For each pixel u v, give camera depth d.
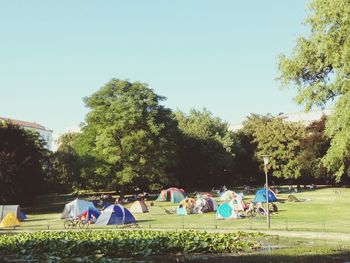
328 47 26.42
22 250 19.47
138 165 65.88
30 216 51.66
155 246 20.09
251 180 98.50
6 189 55.47
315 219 36.28
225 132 93.56
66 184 89.12
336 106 26.55
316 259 16.62
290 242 23.06
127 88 70.25
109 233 27.28
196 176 91.38
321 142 75.69
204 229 31.20
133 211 49.31
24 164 57.78
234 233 26.95
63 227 37.59
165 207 55.66
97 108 68.06
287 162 85.44
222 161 88.06
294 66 29.47
